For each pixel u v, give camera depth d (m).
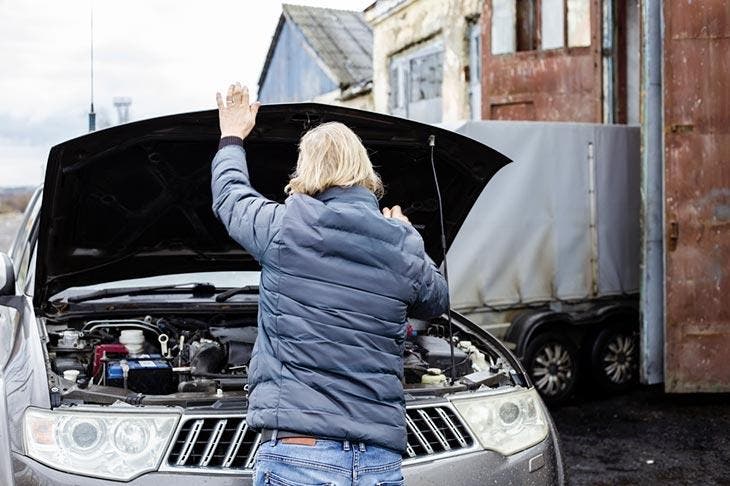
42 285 4.49
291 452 2.74
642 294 7.88
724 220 7.69
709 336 7.70
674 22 7.62
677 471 5.92
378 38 16.73
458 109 13.60
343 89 19.28
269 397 2.79
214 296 4.97
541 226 8.09
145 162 4.12
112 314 4.61
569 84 10.59
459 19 13.54
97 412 3.30
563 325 7.95
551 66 10.67
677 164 7.67
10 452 3.30
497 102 11.00
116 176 4.18
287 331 2.80
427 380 3.98
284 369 2.80
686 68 7.64
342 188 2.94
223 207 3.06
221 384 3.73
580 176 8.32
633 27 10.80
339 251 2.83
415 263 2.93
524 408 3.83
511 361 4.28
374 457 2.79
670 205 7.67
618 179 8.53
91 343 4.33
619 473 5.88
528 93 10.81
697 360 7.71
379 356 2.83
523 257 8.00
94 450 3.24
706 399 8.05
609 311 8.09
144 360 3.98
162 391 3.84
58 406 3.38
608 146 8.48
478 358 4.39
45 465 3.20
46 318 4.48
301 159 3.00
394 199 4.55
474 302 7.75
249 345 4.38
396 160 4.32
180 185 4.30
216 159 3.23
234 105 3.35
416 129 4.04
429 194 4.52
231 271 5.12
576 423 7.26
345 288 2.82
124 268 4.82
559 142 8.20
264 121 3.87
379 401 2.81
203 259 4.94
